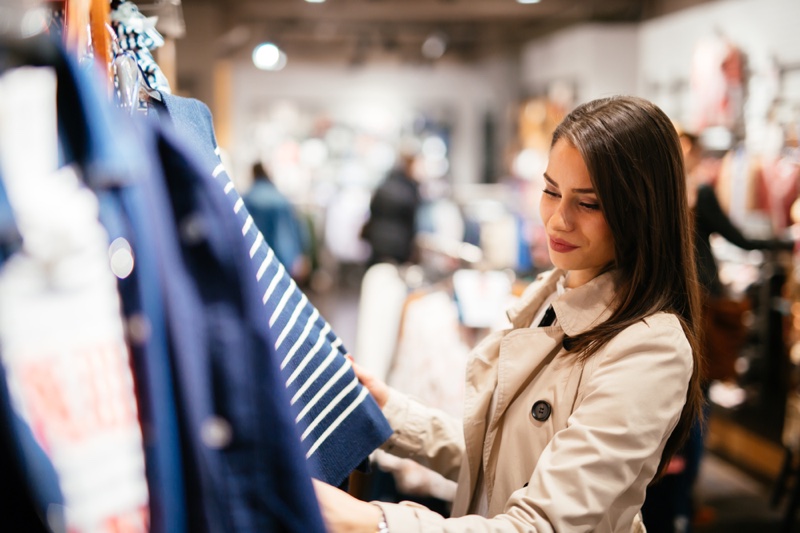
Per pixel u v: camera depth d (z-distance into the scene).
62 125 0.60
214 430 0.68
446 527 1.03
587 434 1.10
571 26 8.41
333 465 1.09
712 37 5.43
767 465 4.18
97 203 0.62
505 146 10.18
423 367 2.63
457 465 1.46
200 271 0.69
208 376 0.69
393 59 10.98
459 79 11.02
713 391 4.72
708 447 4.62
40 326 0.58
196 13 8.05
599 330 1.20
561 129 1.23
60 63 0.60
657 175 1.19
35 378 0.58
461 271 2.88
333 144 10.92
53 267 0.59
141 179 0.66
